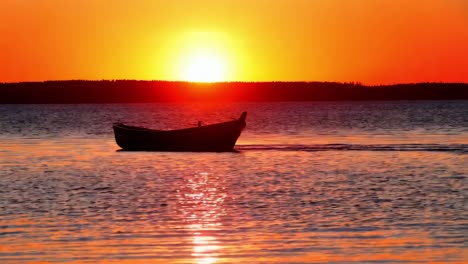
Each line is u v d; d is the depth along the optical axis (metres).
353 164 143.62
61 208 93.25
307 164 143.88
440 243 72.19
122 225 81.94
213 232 78.12
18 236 76.38
